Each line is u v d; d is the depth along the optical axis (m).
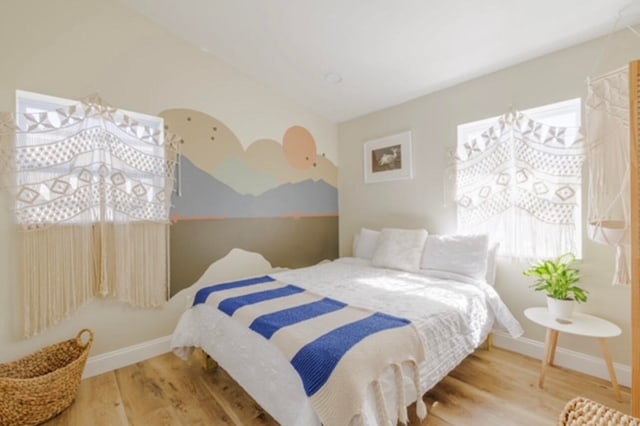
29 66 1.91
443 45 2.24
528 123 2.23
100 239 2.12
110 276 2.17
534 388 1.86
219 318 1.85
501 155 2.38
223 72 2.82
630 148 1.26
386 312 1.65
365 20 2.11
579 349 2.05
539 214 2.20
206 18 2.31
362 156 3.59
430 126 2.92
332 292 2.05
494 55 2.27
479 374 2.03
